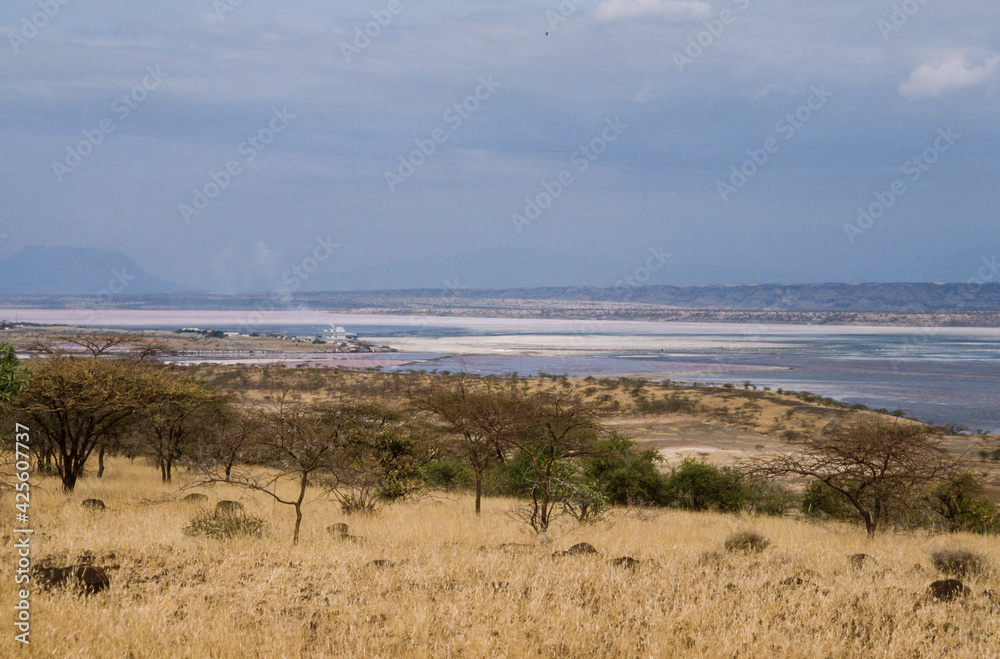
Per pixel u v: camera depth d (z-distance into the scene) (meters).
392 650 7.25
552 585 9.64
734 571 11.14
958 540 17.72
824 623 8.26
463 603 8.59
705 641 7.54
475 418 18.77
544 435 18.44
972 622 8.59
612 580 9.89
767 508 27.45
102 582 9.32
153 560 11.14
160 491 23.23
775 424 65.19
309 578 10.27
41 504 18.20
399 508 21.28
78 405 21.41
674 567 11.03
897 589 10.12
